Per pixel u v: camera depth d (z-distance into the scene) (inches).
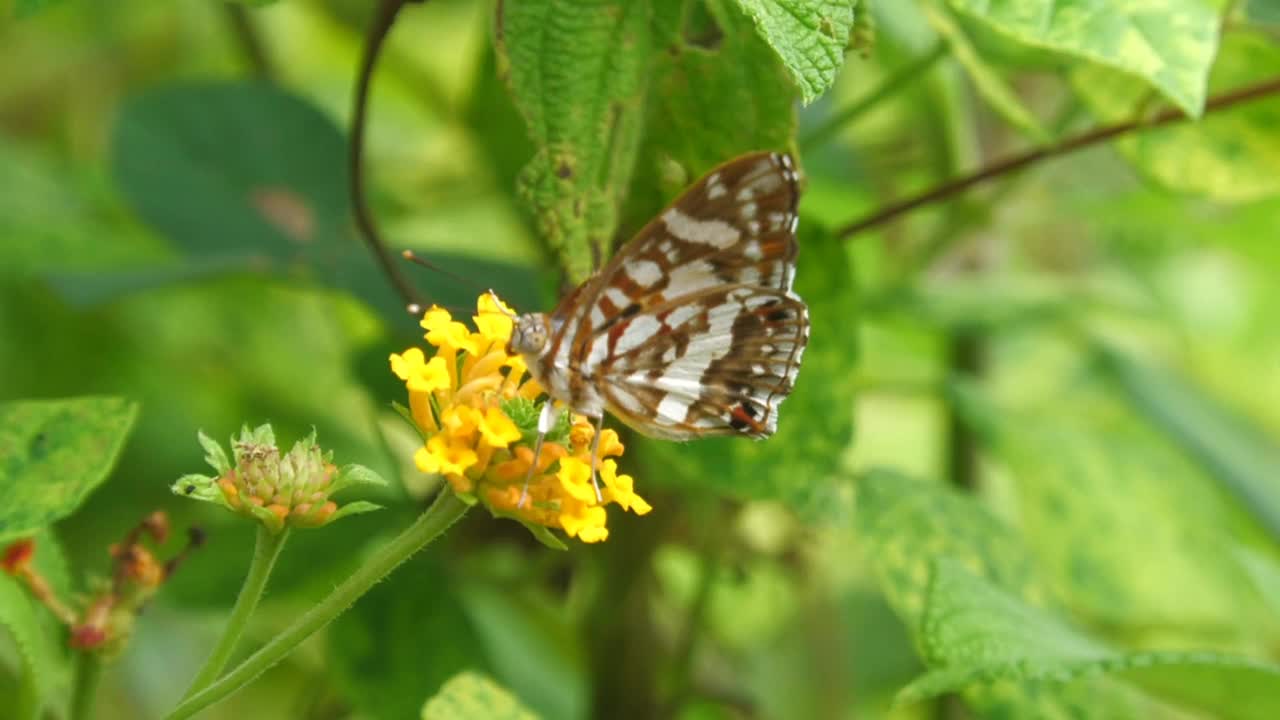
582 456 13.6
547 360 13.6
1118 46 14.1
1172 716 17.0
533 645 18.8
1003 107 15.6
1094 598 18.1
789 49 13.3
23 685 14.0
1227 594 18.2
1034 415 19.4
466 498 13.4
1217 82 16.1
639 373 14.1
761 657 20.5
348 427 20.6
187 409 20.6
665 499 17.1
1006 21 14.2
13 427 13.9
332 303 19.7
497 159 17.1
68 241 18.7
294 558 17.1
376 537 17.2
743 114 14.5
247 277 17.4
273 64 20.2
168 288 18.3
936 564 14.9
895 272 20.4
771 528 19.8
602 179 14.4
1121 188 18.3
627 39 14.3
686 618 19.3
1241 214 19.3
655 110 14.6
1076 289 20.1
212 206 18.1
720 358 14.3
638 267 13.8
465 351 14.0
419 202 20.5
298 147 18.6
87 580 14.2
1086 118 18.0
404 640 16.9
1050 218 19.2
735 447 15.7
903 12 17.2
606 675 17.4
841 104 20.2
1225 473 19.6
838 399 15.7
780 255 14.2
